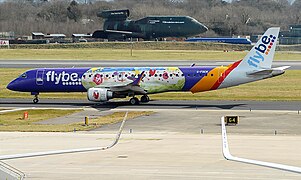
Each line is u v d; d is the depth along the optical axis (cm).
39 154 9556
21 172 11531
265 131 17212
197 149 14075
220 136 16288
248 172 11419
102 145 14762
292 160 12562
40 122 19812
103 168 11906
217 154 13388
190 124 18762
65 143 15162
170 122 19250
